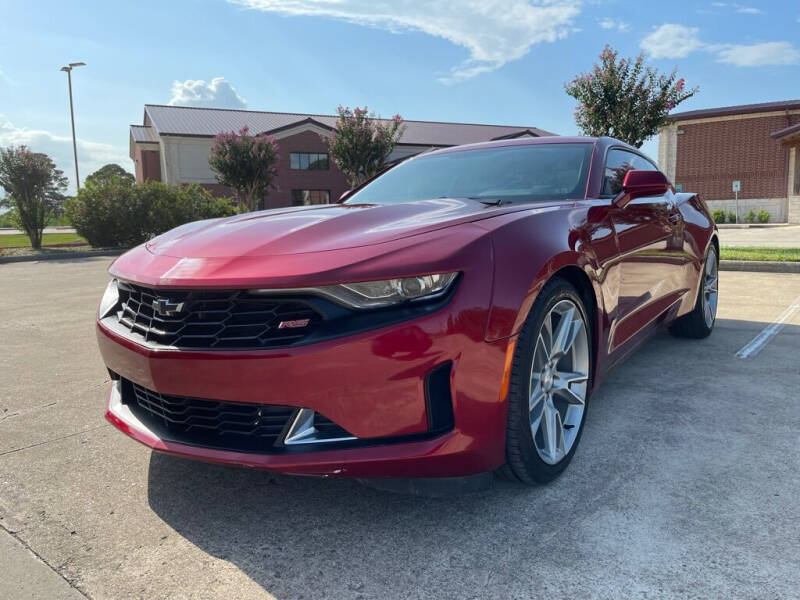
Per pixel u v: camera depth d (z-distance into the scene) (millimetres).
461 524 1884
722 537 1753
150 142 33500
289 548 1788
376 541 1811
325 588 1598
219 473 2307
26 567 1713
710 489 2035
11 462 2426
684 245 3527
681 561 1646
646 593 1521
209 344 1781
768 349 3846
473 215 2012
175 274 1864
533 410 2025
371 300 1700
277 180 31688
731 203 22969
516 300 1828
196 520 1962
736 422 2621
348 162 23469
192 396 1812
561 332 2150
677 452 2338
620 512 1909
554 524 1856
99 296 7320
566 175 2760
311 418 1746
